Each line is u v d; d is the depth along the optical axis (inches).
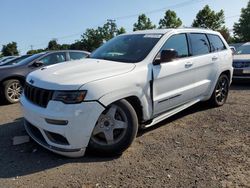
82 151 173.2
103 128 177.3
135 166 168.9
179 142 201.8
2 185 151.7
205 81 257.0
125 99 186.4
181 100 229.9
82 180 154.9
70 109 164.2
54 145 173.0
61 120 164.6
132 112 181.6
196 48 250.2
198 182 151.6
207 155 181.5
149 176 157.9
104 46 240.5
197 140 205.2
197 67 243.1
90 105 166.9
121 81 180.1
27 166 170.7
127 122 180.5
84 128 167.6
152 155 182.4
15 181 155.4
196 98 254.1
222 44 289.7
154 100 202.4
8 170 166.7
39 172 163.8
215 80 269.9
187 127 231.8
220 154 182.7
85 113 166.1
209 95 269.1
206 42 265.7
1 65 389.4
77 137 167.6
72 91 165.5
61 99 166.1
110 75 179.3
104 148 177.8
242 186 147.7
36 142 195.8
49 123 169.2
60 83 169.9
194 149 190.5
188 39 243.9
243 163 170.7
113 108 178.2
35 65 365.7
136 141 204.1
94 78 173.6
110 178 156.5
